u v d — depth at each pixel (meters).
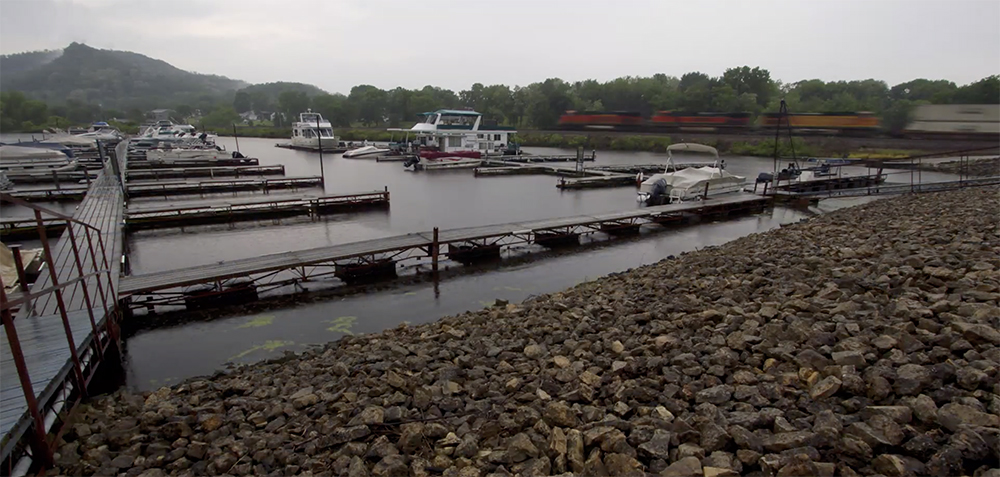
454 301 11.41
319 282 12.50
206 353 8.80
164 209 19.09
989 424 3.51
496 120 96.25
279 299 11.37
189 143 55.94
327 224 19.64
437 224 19.72
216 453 4.93
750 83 90.12
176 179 31.55
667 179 24.91
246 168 35.31
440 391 5.64
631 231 18.62
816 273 8.91
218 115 136.38
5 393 4.76
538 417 4.75
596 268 14.06
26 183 30.06
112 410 6.14
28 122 98.69
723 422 4.14
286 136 99.31
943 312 5.72
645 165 40.53
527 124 98.88
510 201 25.34
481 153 46.12
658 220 20.30
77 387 6.18
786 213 22.84
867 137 53.56
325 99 119.75
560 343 7.09
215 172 34.19
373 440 4.78
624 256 15.33
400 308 10.96
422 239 14.16
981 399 3.88
